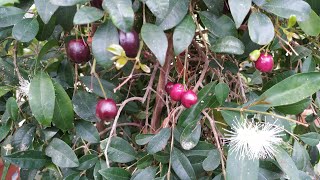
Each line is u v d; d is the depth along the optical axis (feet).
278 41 0.62
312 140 0.62
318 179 0.82
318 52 0.74
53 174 0.73
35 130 0.69
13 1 0.58
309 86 0.55
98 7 0.52
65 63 0.71
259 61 0.59
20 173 0.78
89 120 0.65
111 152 0.62
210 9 0.57
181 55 0.75
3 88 0.69
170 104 0.76
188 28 0.53
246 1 0.49
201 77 0.66
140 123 0.85
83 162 0.63
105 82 0.72
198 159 0.62
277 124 0.62
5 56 0.83
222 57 0.71
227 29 0.58
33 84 0.58
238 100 0.73
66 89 0.72
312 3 0.63
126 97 0.84
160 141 0.59
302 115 0.80
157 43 0.49
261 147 0.53
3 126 0.68
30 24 0.58
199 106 0.59
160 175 0.59
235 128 0.55
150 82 0.72
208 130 0.72
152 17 0.59
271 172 0.58
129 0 0.47
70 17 0.60
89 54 0.61
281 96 0.55
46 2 0.52
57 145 0.63
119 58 0.51
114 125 0.59
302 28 0.59
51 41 0.65
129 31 0.47
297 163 0.60
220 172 0.62
